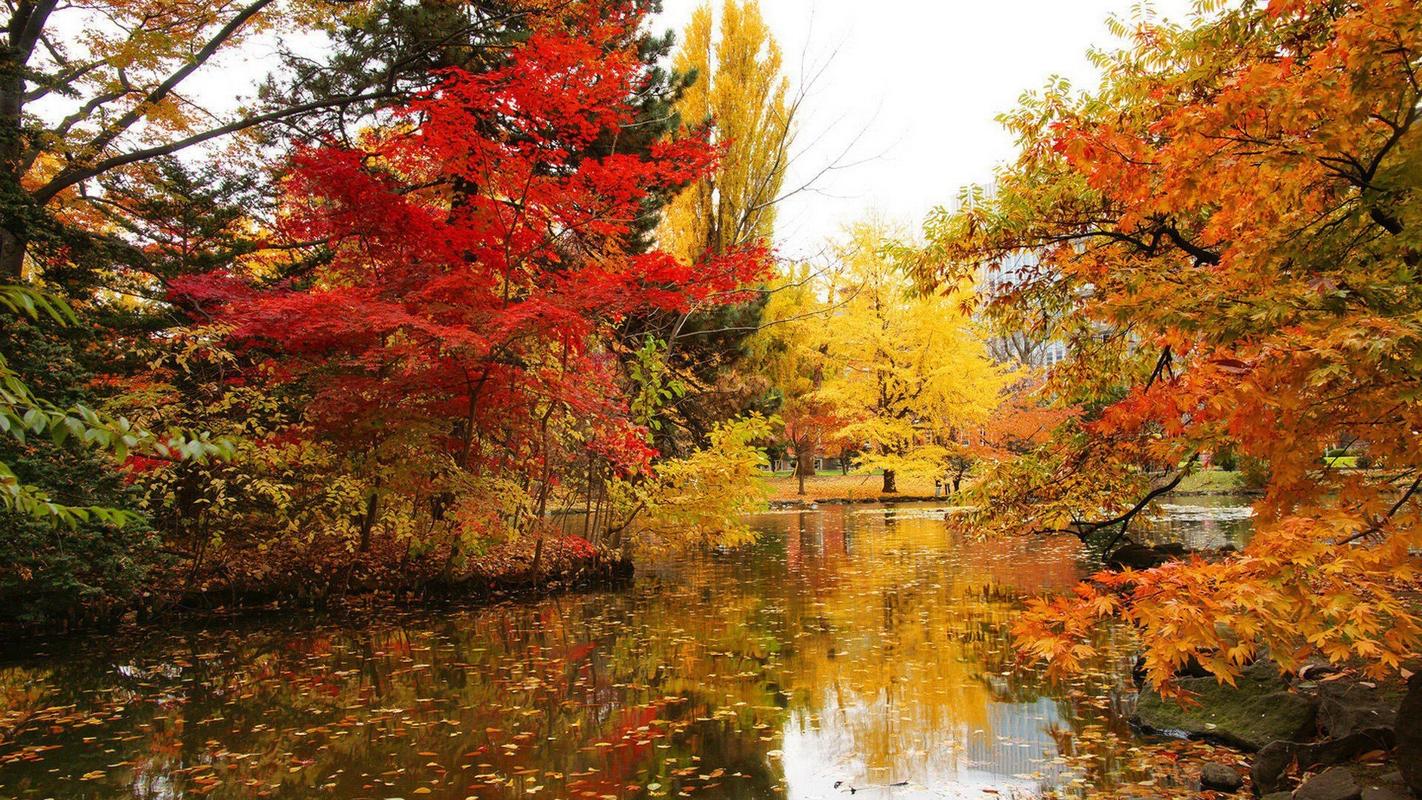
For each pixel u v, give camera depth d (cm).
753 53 1770
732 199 1764
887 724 497
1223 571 305
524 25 1101
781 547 1511
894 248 702
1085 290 672
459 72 777
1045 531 707
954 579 1073
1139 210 494
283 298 809
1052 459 709
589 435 1144
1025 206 652
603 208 910
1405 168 319
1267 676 466
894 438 2636
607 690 582
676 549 1345
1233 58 457
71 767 439
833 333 2658
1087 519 709
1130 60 566
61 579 691
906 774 415
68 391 713
